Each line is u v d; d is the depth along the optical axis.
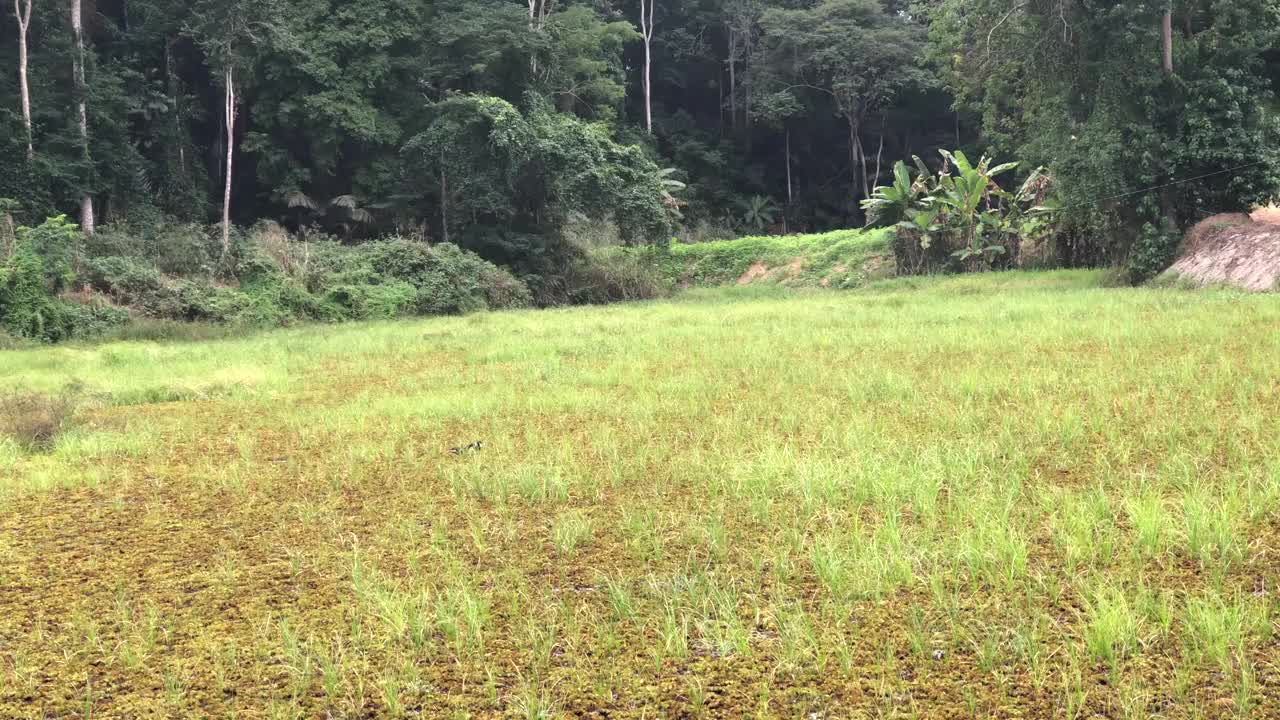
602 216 32.12
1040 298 18.03
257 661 3.48
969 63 25.81
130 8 35.72
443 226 31.95
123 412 9.69
